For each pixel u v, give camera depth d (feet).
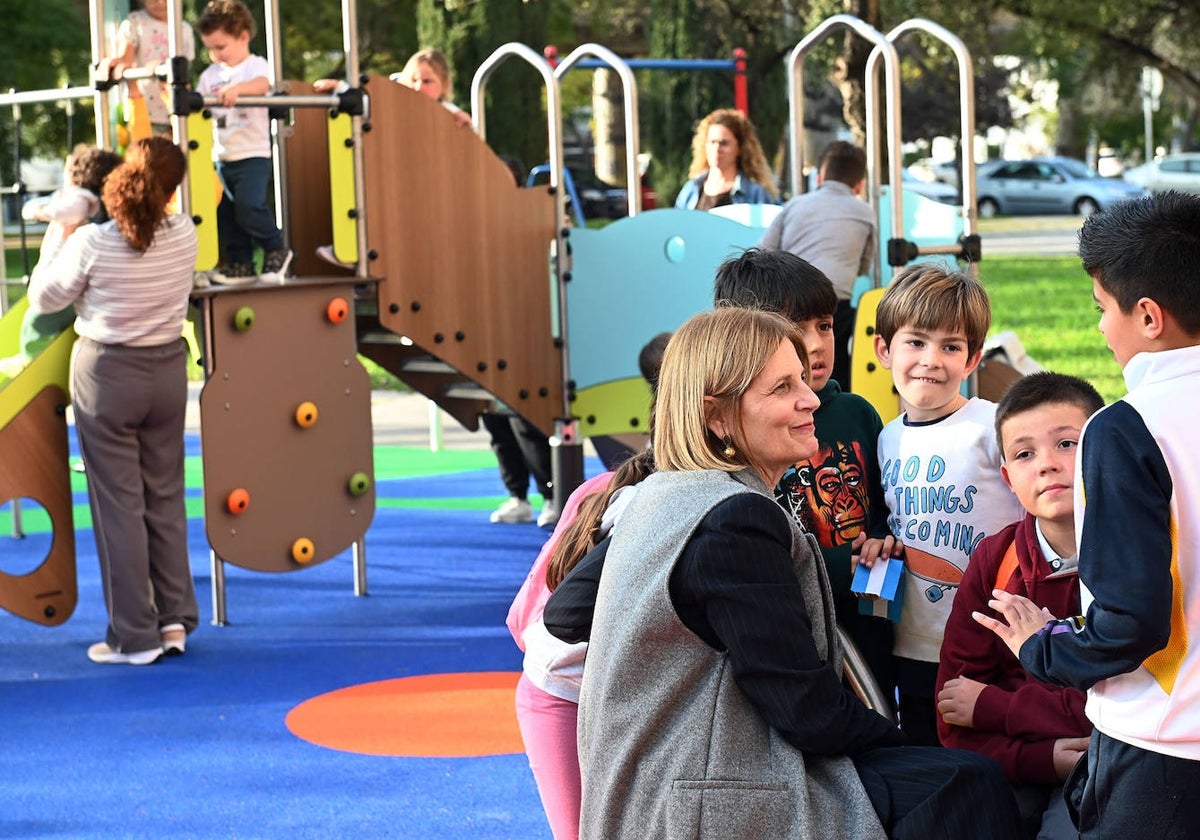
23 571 24.88
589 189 69.72
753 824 7.32
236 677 17.84
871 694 9.62
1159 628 6.69
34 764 14.71
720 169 27.66
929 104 132.26
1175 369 6.98
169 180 17.72
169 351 18.21
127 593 18.45
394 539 26.27
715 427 8.04
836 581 10.84
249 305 19.16
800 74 24.49
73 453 36.01
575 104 96.22
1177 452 6.85
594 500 8.80
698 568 7.45
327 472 20.16
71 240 17.71
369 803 13.42
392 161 21.21
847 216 21.98
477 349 22.59
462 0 59.41
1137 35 73.20
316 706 16.56
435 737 15.35
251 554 19.44
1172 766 6.93
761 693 7.40
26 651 19.26
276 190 21.97
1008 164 129.39
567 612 8.36
